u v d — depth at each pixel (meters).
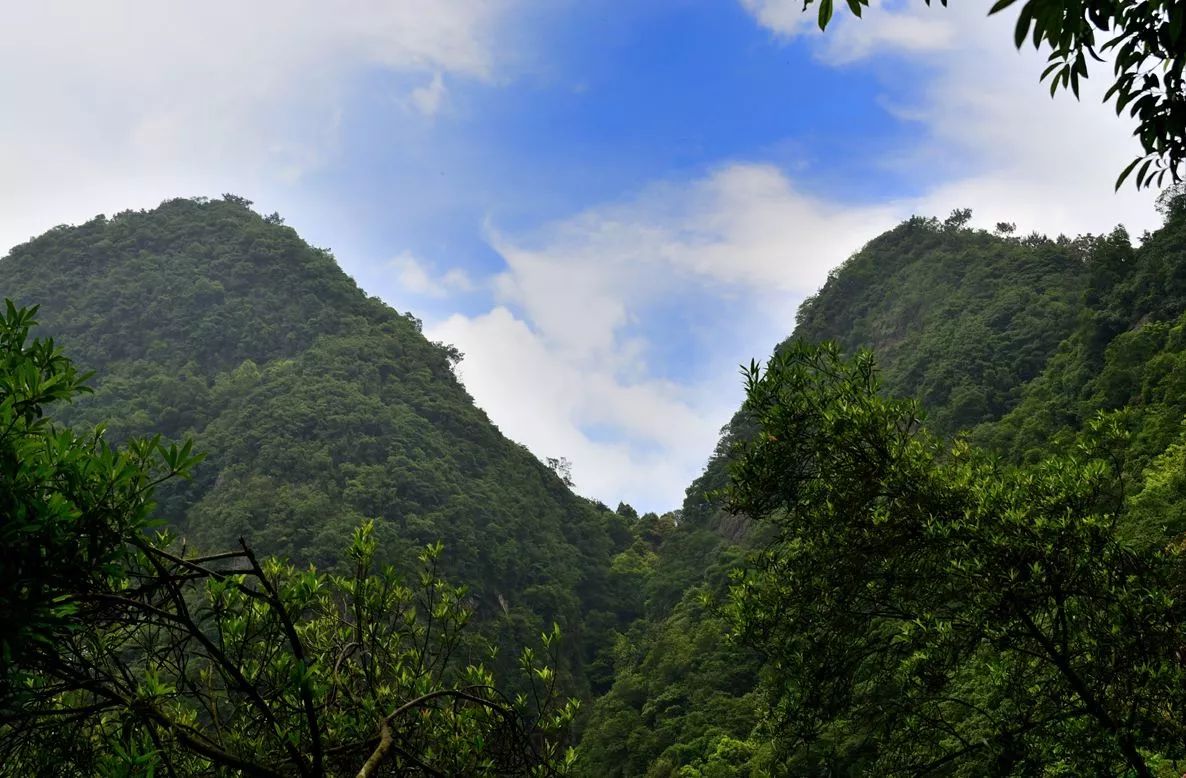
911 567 5.88
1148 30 2.48
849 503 6.00
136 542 2.02
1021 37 2.17
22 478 1.83
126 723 2.15
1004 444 52.41
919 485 5.85
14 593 1.79
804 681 6.17
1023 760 5.41
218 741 2.60
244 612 3.03
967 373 79.75
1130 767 5.30
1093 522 5.43
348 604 3.68
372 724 3.08
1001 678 5.69
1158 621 5.16
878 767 5.94
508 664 62.66
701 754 39.84
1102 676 5.29
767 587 6.38
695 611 66.75
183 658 2.46
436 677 3.56
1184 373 36.50
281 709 2.75
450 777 3.06
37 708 2.28
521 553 92.00
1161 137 2.73
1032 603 5.50
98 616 2.09
